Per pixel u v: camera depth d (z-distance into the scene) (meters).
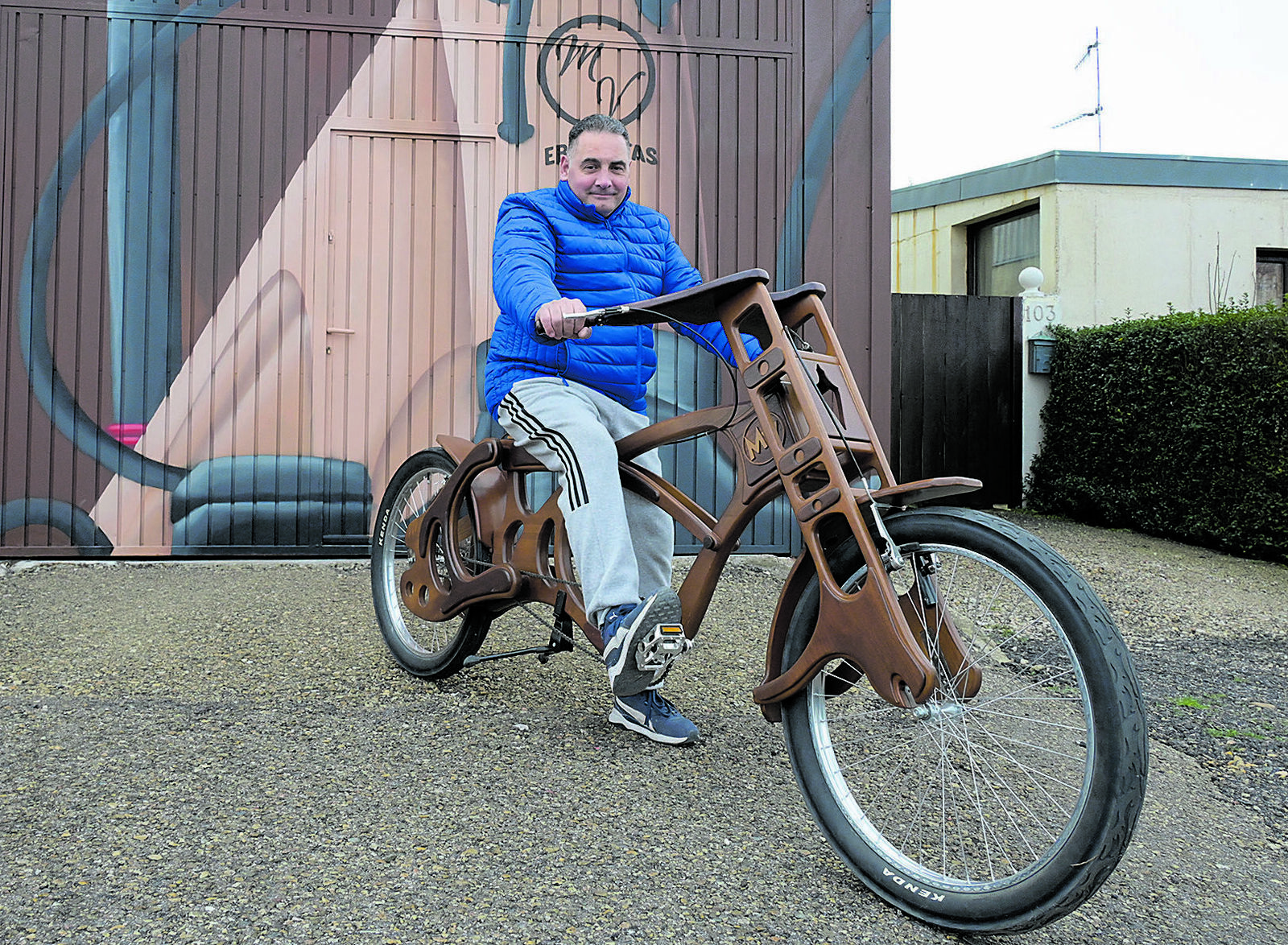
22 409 4.86
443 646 3.23
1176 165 9.33
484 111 5.15
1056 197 9.23
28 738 2.44
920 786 2.08
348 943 1.58
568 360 2.57
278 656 3.27
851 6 5.36
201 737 2.48
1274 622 4.24
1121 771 1.49
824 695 1.98
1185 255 9.41
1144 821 2.24
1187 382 6.23
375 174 5.08
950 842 1.96
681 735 2.50
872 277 5.37
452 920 1.66
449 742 2.50
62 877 1.75
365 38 5.07
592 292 2.60
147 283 4.93
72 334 4.89
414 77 5.10
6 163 4.84
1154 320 6.92
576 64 5.20
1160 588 4.90
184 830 1.95
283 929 1.61
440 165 5.12
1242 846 2.14
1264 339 5.67
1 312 4.84
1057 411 7.63
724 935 1.65
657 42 5.25
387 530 3.27
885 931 1.69
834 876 1.88
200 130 4.96
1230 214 9.46
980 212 10.14
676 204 5.26
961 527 1.73
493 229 5.16
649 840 1.99
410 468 3.22
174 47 4.95
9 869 1.78
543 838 1.98
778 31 5.32
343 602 4.12
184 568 4.79
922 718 1.78
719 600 4.34
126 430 4.92
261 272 5.00
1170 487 6.36
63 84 4.88
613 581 2.30
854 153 5.36
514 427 2.65
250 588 4.38
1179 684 3.33
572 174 2.59
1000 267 10.27
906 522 1.82
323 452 5.05
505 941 1.60
